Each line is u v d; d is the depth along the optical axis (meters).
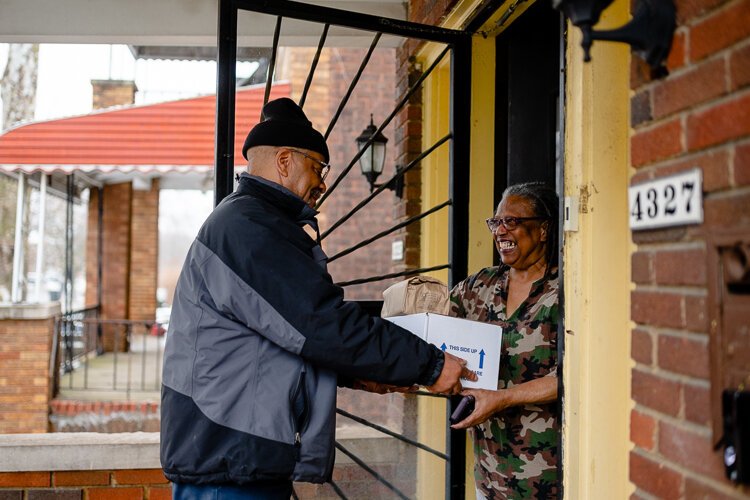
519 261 2.03
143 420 6.42
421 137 3.53
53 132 6.95
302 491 2.80
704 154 1.17
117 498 2.75
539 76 2.95
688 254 1.21
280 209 1.77
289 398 1.62
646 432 1.33
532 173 2.93
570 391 1.60
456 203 2.56
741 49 1.08
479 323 1.85
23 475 2.73
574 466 1.59
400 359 1.64
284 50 8.08
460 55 2.60
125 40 3.99
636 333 1.38
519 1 2.47
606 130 1.58
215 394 1.60
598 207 1.57
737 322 1.09
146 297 10.19
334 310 1.58
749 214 1.06
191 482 1.62
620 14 1.59
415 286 1.96
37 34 3.86
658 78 1.29
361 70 2.45
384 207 6.51
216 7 3.92
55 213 19.42
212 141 7.03
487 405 1.78
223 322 1.61
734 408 1.08
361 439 2.99
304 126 1.86
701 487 1.17
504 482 1.98
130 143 6.93
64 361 8.09
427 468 3.04
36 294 7.45
